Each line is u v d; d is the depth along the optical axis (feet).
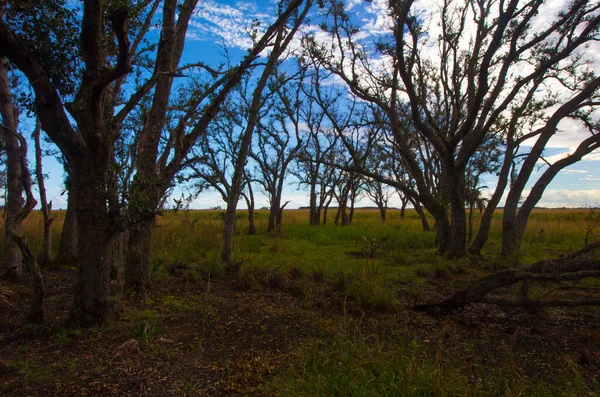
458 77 40.86
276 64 31.71
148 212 16.01
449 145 34.86
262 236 58.13
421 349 14.30
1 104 25.31
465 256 36.55
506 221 37.70
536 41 33.19
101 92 14.35
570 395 10.59
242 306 20.11
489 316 18.88
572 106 35.24
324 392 10.59
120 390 10.88
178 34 23.04
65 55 15.49
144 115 21.56
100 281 15.99
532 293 21.53
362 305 19.88
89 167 15.40
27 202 16.48
